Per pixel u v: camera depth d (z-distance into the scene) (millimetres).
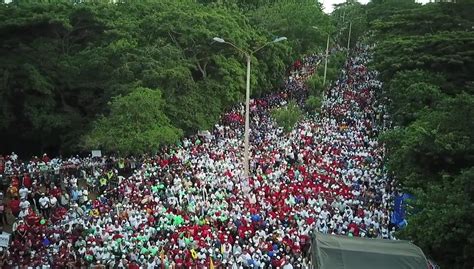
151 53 46812
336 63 87688
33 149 50750
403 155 29016
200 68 52688
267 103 64750
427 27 57531
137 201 30516
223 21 54625
